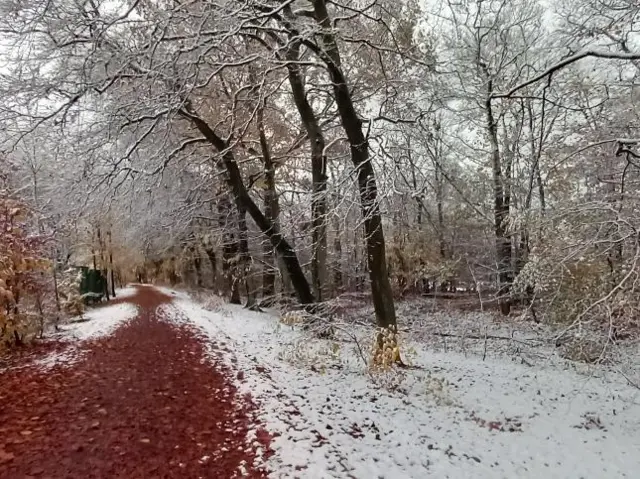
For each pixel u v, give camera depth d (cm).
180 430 601
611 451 653
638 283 695
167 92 924
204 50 863
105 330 1449
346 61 1373
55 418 631
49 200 1141
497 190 1978
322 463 516
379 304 1027
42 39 904
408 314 2070
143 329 1484
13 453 520
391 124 1025
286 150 1798
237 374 891
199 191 1695
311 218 1285
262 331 1440
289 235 1418
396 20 1186
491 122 1714
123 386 794
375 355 911
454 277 2298
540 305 1558
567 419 794
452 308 2158
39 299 1254
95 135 1026
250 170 2000
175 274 4459
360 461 537
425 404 791
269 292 2444
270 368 950
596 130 1174
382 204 986
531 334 1527
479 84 1631
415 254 2173
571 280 1080
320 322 1113
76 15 867
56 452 526
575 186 1337
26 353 1064
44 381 812
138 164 1209
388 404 764
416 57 1140
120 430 594
